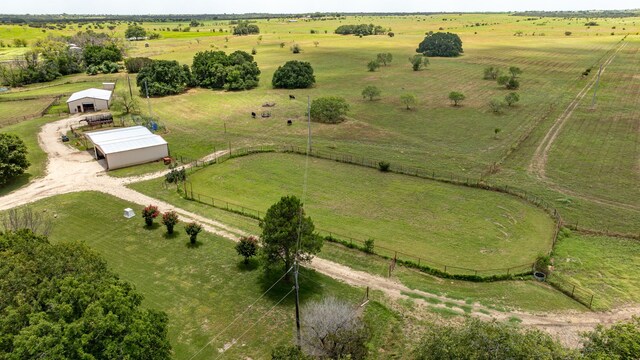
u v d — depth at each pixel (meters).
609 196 48.72
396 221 43.81
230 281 34.16
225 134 73.69
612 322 29.59
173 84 105.12
